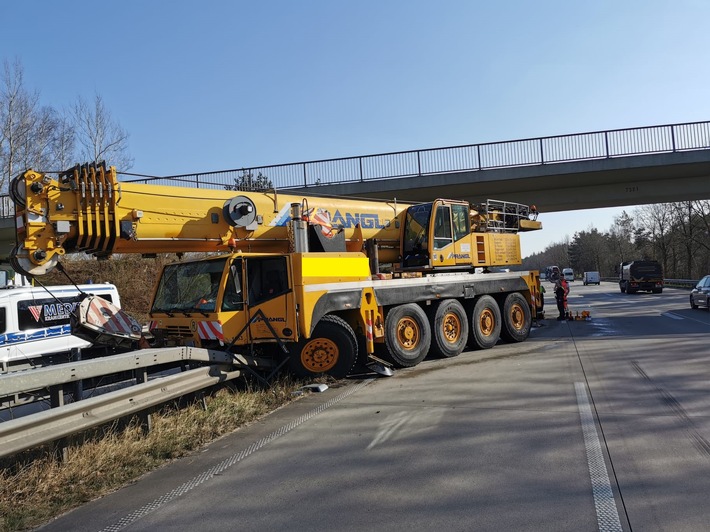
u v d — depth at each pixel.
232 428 6.42
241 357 8.05
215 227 8.60
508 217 14.63
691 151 21.89
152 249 8.09
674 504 3.87
